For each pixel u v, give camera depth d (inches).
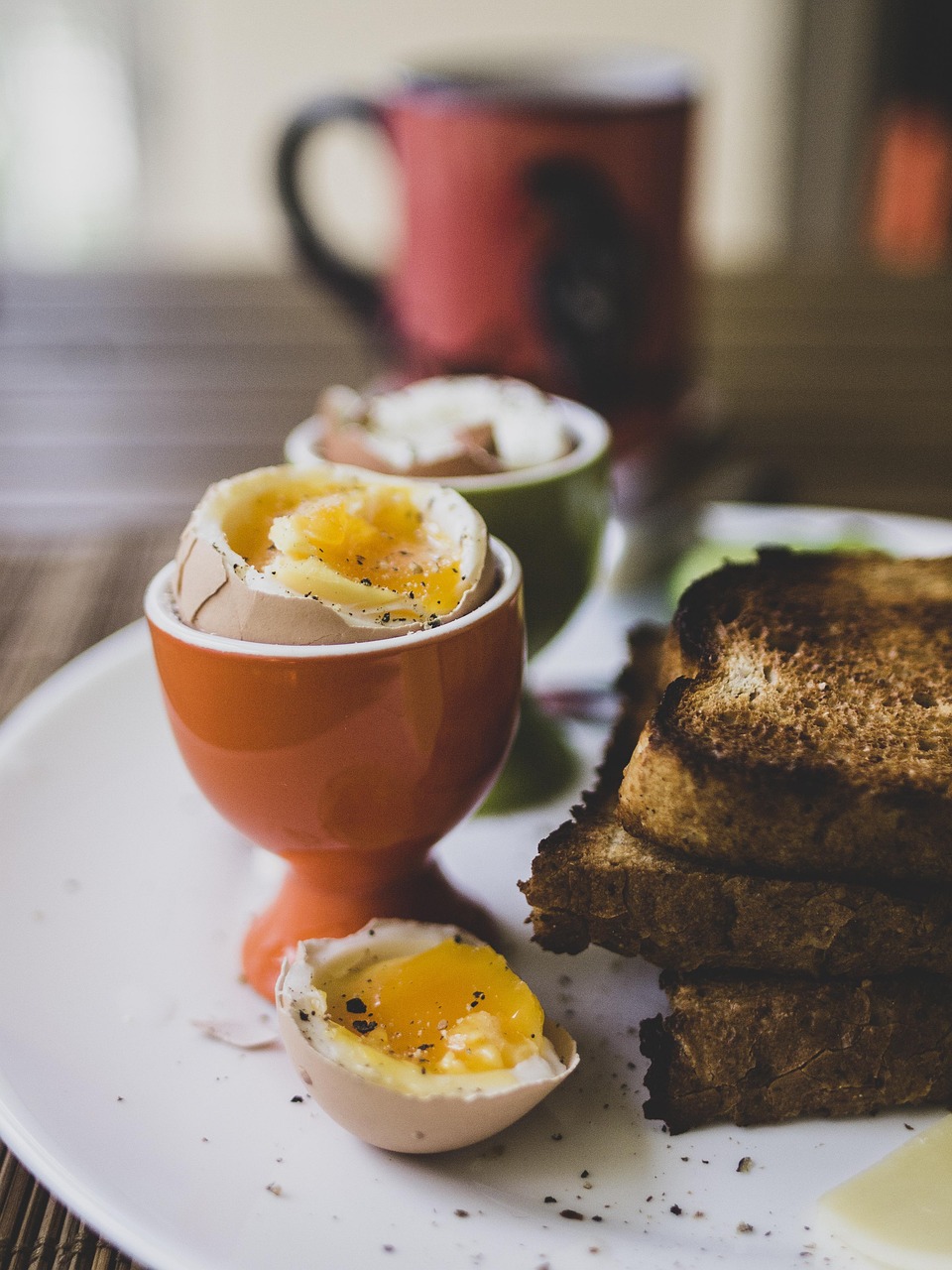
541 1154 8.6
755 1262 8.0
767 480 16.9
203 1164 8.4
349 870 9.7
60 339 22.1
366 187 34.9
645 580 13.8
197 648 8.8
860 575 11.4
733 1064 8.8
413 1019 8.8
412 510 9.5
